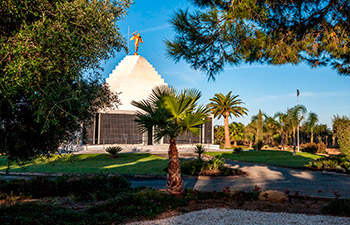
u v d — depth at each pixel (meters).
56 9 4.83
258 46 8.55
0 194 9.01
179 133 9.02
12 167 16.89
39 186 9.75
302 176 15.56
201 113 8.80
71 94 5.08
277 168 19.09
